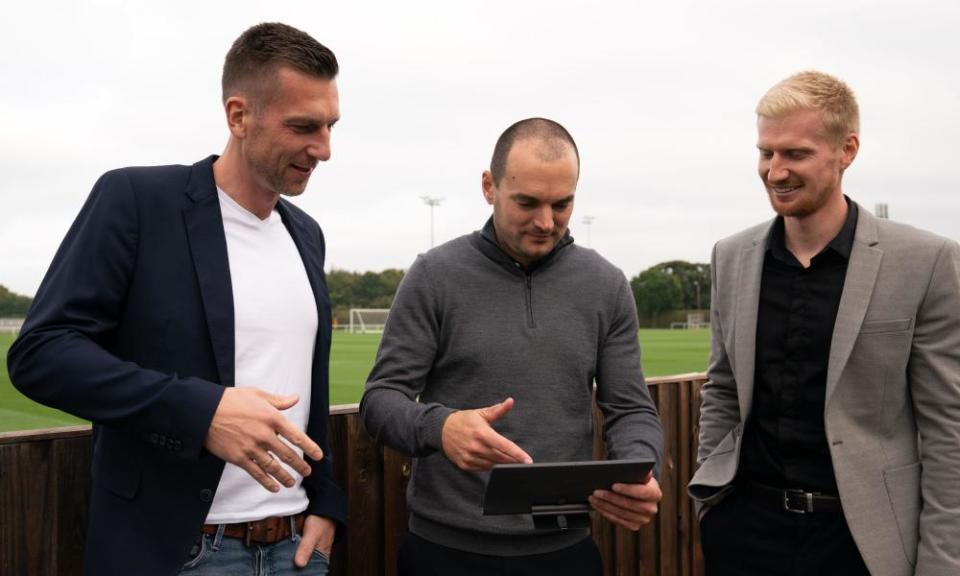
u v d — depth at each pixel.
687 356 22.83
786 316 2.21
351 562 2.37
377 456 2.44
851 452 2.09
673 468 3.41
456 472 1.96
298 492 1.79
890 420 2.13
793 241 2.23
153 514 1.58
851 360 2.11
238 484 1.66
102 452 1.64
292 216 1.93
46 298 1.54
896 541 2.08
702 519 2.41
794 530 2.18
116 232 1.59
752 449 2.27
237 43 1.66
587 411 2.08
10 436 1.81
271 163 1.64
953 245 2.10
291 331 1.76
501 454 1.65
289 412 1.75
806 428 2.17
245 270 1.72
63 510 1.90
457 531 1.97
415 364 1.98
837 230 2.18
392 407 1.88
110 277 1.57
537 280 2.05
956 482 2.02
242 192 1.75
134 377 1.47
